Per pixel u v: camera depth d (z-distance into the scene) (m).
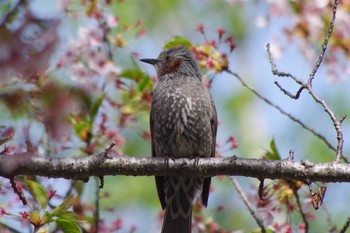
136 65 12.18
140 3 16.53
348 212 14.44
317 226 13.92
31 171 8.13
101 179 8.55
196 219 12.08
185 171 9.02
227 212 14.83
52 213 8.22
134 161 8.74
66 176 8.34
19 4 3.96
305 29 12.16
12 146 8.16
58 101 4.02
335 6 8.30
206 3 17.58
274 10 12.30
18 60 3.76
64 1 11.34
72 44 11.01
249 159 8.81
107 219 14.55
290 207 10.25
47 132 4.05
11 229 9.93
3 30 3.77
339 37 12.16
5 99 4.15
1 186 9.50
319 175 8.40
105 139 11.30
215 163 8.94
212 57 11.38
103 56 11.55
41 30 3.81
